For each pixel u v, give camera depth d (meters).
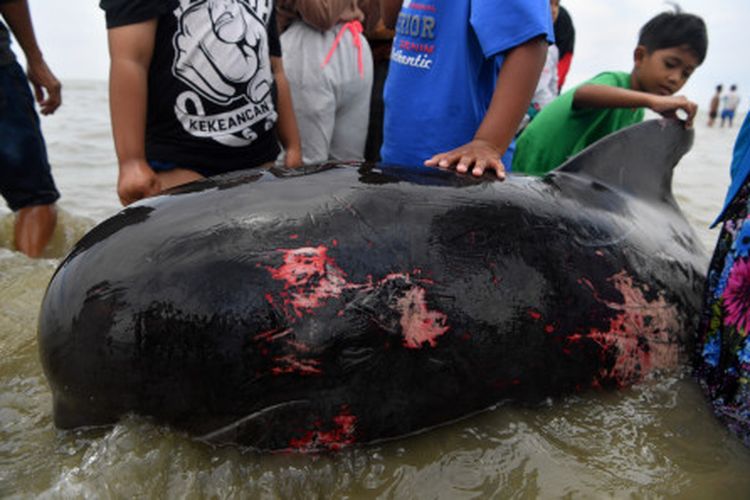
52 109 3.62
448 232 1.48
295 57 3.32
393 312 1.37
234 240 1.36
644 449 1.46
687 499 1.33
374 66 4.01
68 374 1.36
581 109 2.98
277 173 1.61
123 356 1.31
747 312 1.54
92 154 5.71
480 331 1.43
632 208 1.87
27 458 1.37
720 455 1.47
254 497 1.29
